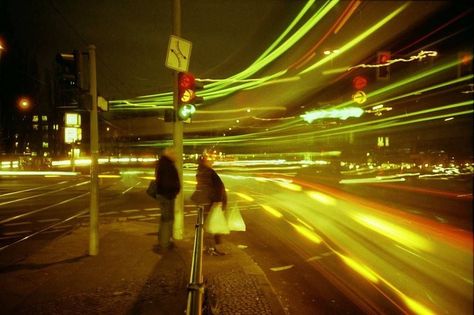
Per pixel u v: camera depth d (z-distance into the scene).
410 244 8.91
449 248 8.20
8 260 7.83
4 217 13.95
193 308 3.57
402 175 15.81
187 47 10.02
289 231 11.48
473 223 9.67
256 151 84.50
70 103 7.94
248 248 9.42
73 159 45.50
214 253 8.56
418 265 7.57
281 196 20.64
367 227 11.02
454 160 12.53
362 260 8.13
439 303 5.86
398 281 6.83
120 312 5.39
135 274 6.99
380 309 5.72
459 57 11.29
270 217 14.13
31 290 6.12
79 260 7.84
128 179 36.75
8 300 5.72
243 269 7.48
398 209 11.88
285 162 59.97
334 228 11.55
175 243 9.56
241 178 37.75
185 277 6.86
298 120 50.53
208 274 7.16
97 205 8.27
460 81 11.95
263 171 48.97
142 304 5.67
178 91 10.14
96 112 8.12
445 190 11.59
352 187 17.98
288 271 7.55
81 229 11.22
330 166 24.81
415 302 5.91
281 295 6.29
